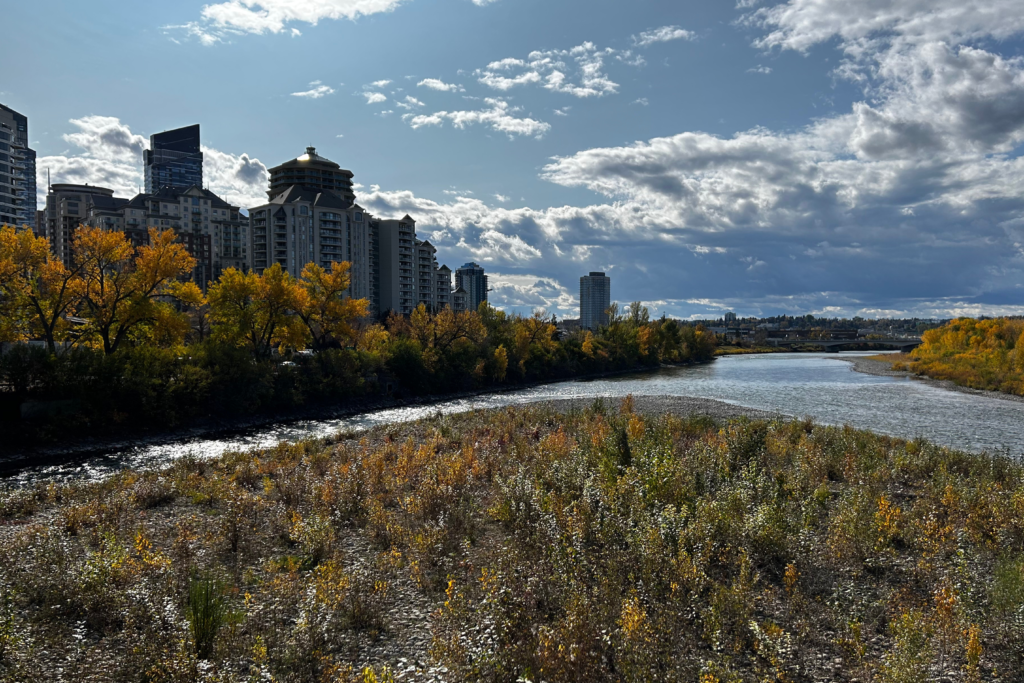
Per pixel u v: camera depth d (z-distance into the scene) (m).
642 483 17.80
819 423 43.62
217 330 55.72
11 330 43.50
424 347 74.88
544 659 8.51
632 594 10.36
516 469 21.53
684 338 142.38
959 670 9.12
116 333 48.94
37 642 9.73
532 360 90.62
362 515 17.55
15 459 34.12
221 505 19.92
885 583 12.28
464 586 11.69
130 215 151.75
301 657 9.28
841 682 8.83
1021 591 10.74
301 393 55.06
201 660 8.91
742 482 18.19
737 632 10.07
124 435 40.56
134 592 10.98
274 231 129.00
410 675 8.94
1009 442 36.06
